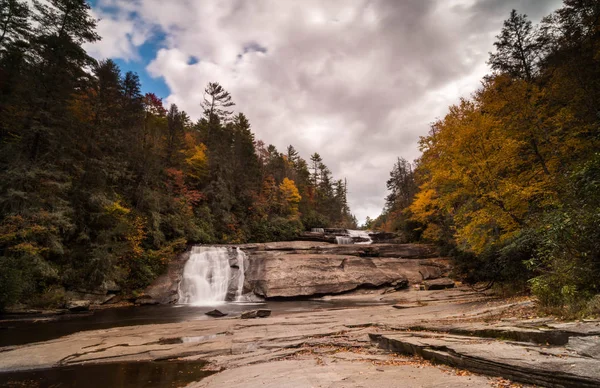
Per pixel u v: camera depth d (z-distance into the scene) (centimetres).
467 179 1317
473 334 688
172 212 2922
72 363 797
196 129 5441
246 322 1275
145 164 2764
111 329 1186
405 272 2814
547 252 907
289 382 543
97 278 1908
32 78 1869
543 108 1415
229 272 2534
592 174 809
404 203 5350
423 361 644
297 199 4919
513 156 1332
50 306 1627
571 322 564
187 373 710
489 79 2036
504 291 1641
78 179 2078
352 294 2464
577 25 1534
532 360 449
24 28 2056
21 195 1538
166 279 2300
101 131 2288
